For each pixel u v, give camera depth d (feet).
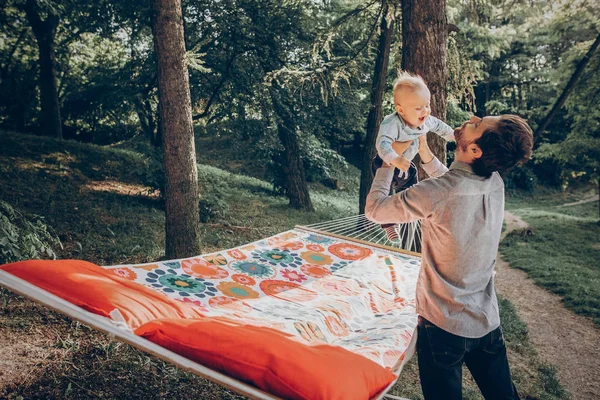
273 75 32.24
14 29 62.18
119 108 51.57
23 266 6.98
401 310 10.57
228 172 63.67
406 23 19.43
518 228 56.13
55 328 15.33
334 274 12.67
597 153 58.70
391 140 7.70
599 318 27.14
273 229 36.96
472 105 24.49
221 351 6.34
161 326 6.68
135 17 43.62
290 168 47.11
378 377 6.57
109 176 42.37
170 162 21.98
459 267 6.87
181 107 21.72
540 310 28.73
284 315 9.53
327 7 41.47
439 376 7.00
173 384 13.30
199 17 39.37
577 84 56.85
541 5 54.03
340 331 9.56
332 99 41.11
